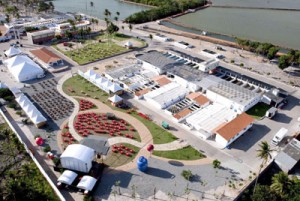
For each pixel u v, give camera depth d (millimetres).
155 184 80000
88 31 191625
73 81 132250
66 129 100250
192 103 116375
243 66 152875
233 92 118688
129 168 85000
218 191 78188
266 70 149375
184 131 101375
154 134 99188
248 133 101562
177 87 125125
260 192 71812
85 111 110188
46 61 145625
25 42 178875
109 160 87688
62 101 116125
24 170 82125
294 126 106125
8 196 68938
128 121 105438
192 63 151125
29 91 123000
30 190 72562
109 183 79875
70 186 77500
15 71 133000
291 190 71875
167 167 85562
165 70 137125
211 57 163375
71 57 157875
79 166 80938
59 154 89125
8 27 191125
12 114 107625
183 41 187625
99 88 126938
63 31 193875
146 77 134625
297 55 145750
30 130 99438
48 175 82000
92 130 100000
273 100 116750
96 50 168375
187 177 81250
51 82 130875
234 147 94438
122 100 115938
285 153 88500
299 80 140000
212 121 103500
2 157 87750
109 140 95750
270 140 98375
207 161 88188
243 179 82125
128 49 170750
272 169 87812
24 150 89938
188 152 91688
